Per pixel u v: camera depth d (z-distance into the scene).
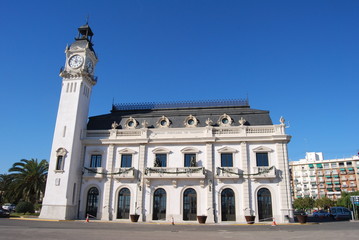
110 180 34.56
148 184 33.53
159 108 40.19
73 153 34.88
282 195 31.02
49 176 34.06
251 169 32.50
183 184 33.00
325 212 49.22
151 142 34.97
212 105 39.28
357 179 96.69
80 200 34.66
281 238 16.62
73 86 37.62
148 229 22.39
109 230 20.78
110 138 36.22
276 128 33.25
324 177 102.75
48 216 32.44
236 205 31.53
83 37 40.94
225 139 33.62
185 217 32.16
